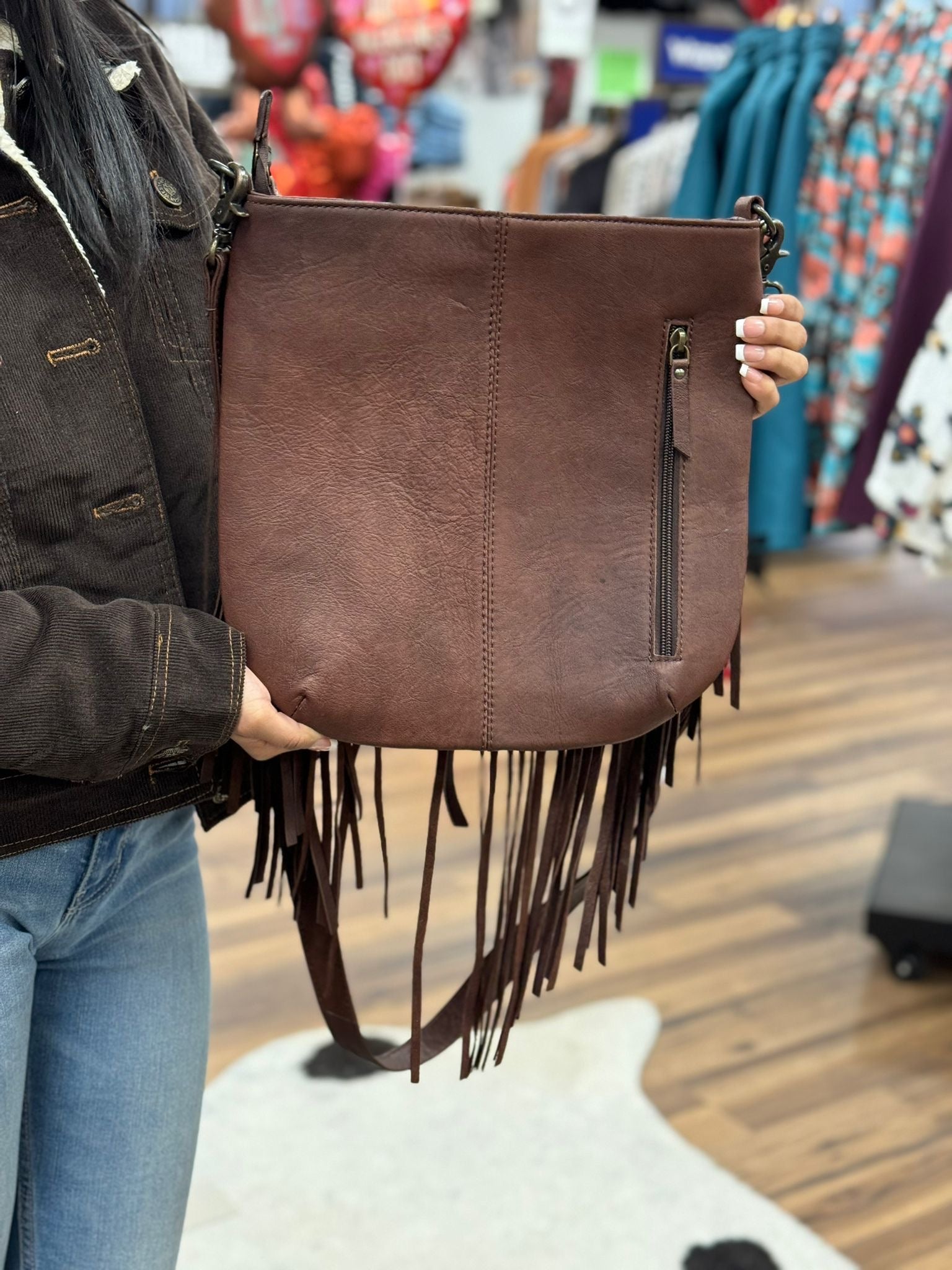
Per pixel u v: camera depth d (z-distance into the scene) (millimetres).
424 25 4012
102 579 913
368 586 911
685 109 4473
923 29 2285
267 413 894
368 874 2656
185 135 1002
